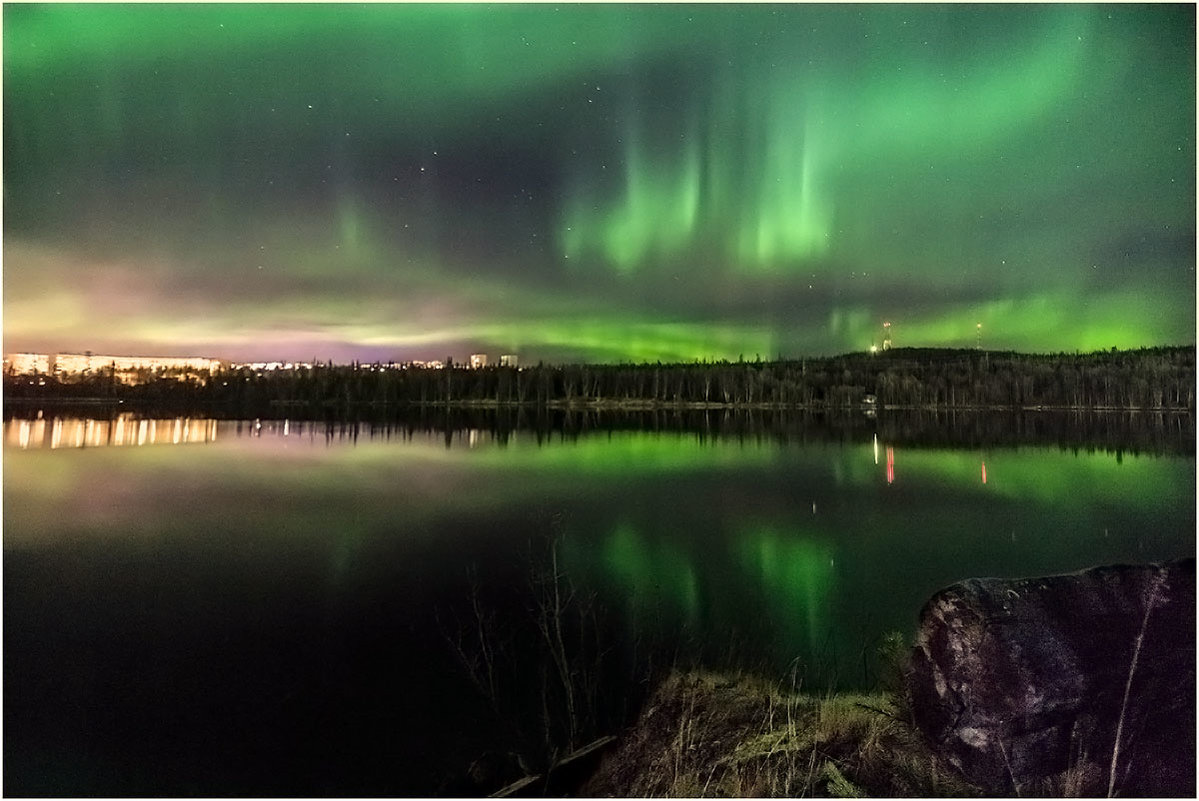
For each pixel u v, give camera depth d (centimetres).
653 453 4806
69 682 1019
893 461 4269
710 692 660
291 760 738
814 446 5203
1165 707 499
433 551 1912
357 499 2884
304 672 1017
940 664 545
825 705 616
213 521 2436
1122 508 2750
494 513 2570
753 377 10400
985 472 3747
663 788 534
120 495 3017
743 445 5328
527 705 778
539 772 620
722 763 545
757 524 2352
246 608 1412
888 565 1736
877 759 530
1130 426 5744
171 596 1528
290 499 2909
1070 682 501
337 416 8456
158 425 6644
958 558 1838
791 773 521
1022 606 542
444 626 1195
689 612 1192
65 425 5994
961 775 504
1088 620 534
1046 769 486
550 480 3488
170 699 941
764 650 884
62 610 1426
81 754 782
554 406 10781
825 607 1252
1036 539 2123
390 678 944
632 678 801
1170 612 538
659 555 1834
